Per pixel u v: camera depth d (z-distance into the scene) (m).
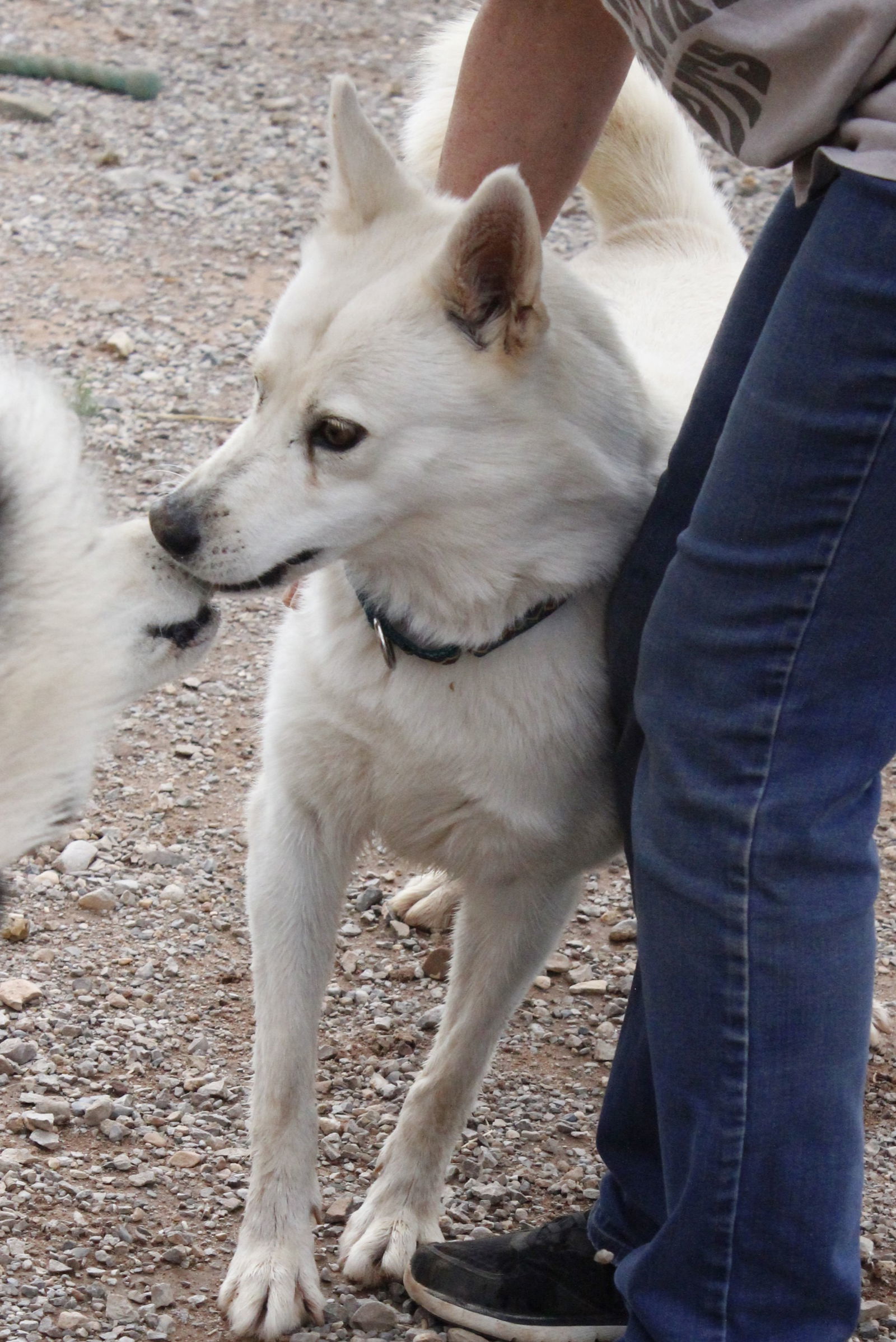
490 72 2.45
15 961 3.13
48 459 1.73
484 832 2.42
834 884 1.85
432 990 3.26
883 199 1.68
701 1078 1.90
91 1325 2.26
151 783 3.78
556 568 2.25
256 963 2.52
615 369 2.30
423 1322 2.38
